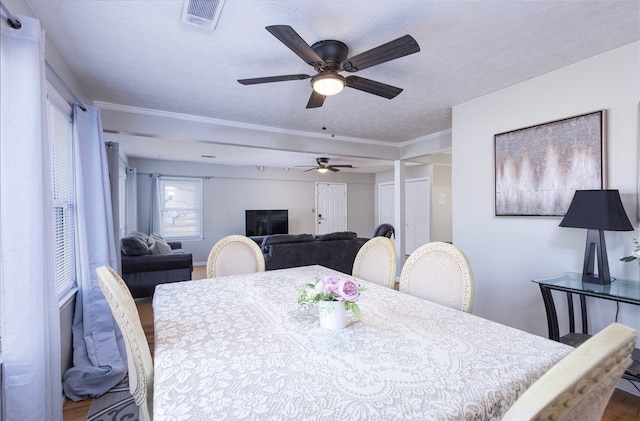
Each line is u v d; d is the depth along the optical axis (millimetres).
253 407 735
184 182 6949
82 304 2248
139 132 3262
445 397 768
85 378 2047
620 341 553
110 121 3127
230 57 2162
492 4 1606
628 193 2006
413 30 1837
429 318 1340
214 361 972
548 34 1894
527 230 2570
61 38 1902
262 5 1596
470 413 720
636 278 1998
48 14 1661
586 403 536
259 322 1321
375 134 4430
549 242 2424
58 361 1509
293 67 2332
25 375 1295
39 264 1344
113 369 2160
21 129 1312
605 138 2100
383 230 6430
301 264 4820
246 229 7438
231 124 3758
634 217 1981
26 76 1322
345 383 835
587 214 1950
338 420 684
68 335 2156
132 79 2520
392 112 3393
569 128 2283
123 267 3986
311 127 4027
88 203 2314
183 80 2545
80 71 2357
